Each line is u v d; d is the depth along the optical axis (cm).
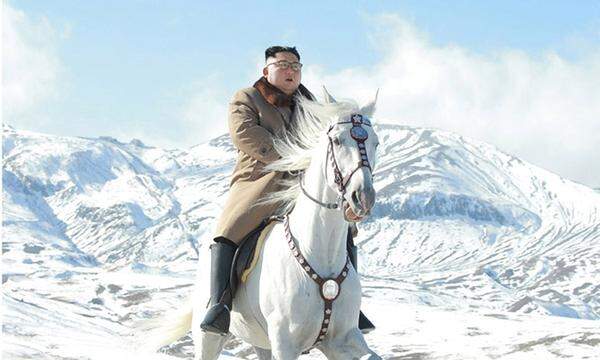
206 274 749
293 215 667
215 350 763
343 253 655
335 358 657
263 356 754
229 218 702
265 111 722
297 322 641
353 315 652
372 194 588
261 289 664
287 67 726
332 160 619
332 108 634
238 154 745
